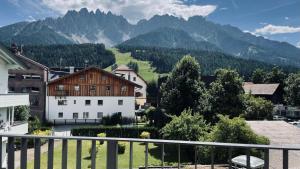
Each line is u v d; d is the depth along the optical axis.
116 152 4.66
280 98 78.50
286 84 79.12
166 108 44.94
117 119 58.28
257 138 23.72
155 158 28.38
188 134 29.22
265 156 4.27
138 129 43.78
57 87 57.53
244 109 40.12
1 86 25.31
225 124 24.23
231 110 38.97
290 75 77.50
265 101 48.03
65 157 4.77
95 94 58.72
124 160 27.84
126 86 59.66
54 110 57.47
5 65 25.80
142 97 90.00
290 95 75.44
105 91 59.03
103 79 59.00
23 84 57.28
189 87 43.97
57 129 51.12
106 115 59.00
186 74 44.44
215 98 39.56
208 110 39.59
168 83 45.59
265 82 93.31
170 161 26.72
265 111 46.88
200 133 29.42
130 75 89.75
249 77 121.19
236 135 23.78
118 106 59.38
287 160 4.21
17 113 36.88
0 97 22.92
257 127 28.89
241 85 40.41
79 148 4.77
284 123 30.66
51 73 73.19
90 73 58.56
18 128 26.17
